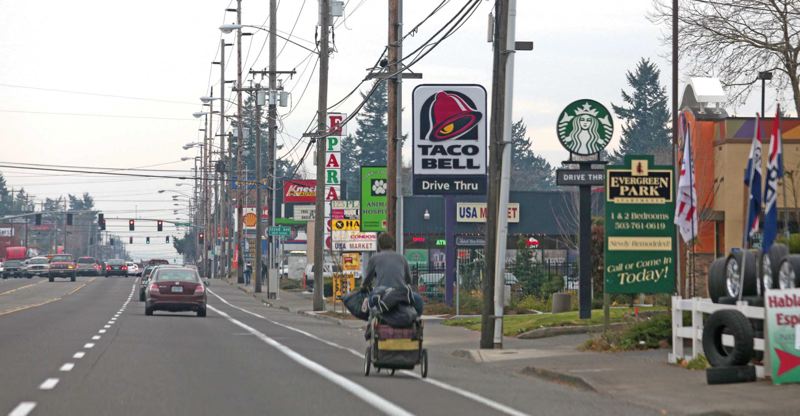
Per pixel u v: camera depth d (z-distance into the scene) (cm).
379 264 5359
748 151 8375
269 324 10719
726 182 8375
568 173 8594
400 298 5259
